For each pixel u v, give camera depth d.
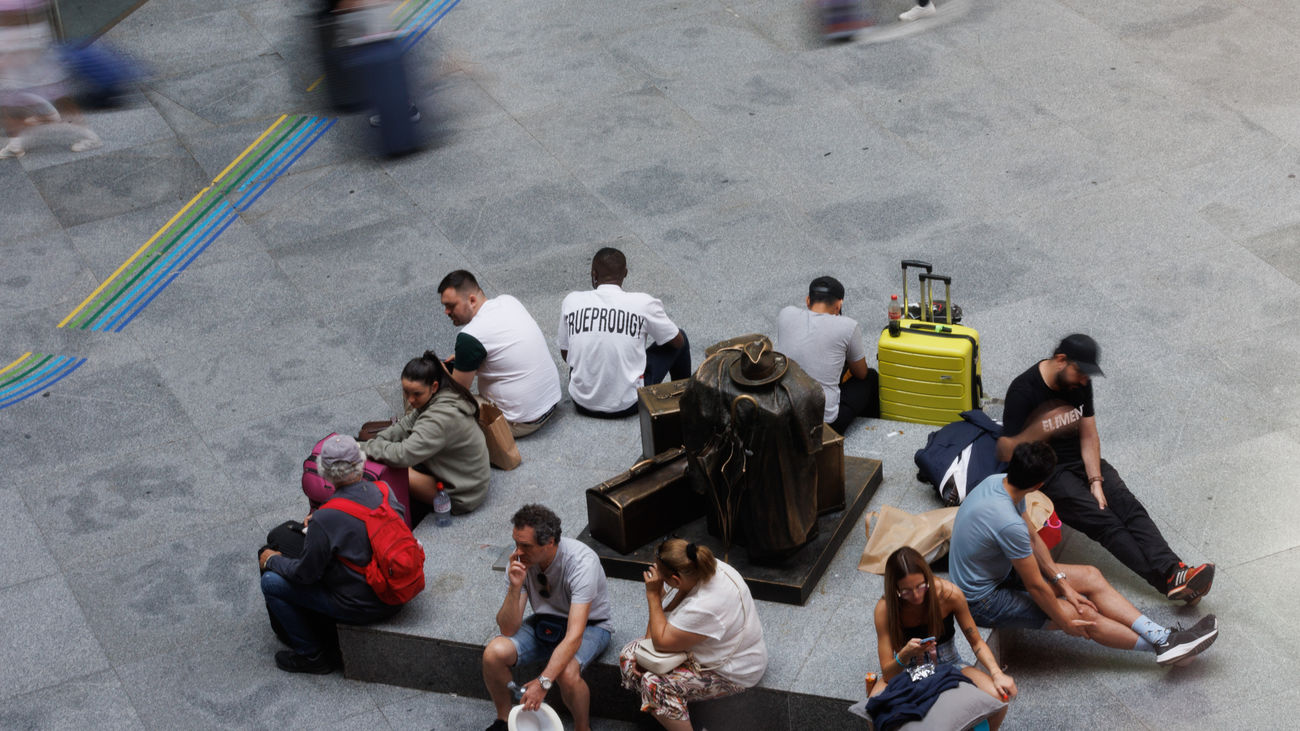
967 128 11.20
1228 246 9.46
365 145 11.60
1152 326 8.73
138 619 7.12
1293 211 9.77
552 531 5.71
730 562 6.43
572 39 13.14
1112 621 6.05
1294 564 6.69
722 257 9.88
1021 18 12.88
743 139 11.30
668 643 5.61
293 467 8.21
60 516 7.93
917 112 11.48
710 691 5.75
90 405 8.91
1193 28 12.45
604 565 6.62
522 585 5.92
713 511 6.50
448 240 10.38
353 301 9.80
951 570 6.11
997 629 6.18
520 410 7.88
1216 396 8.03
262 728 6.41
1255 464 7.43
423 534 7.13
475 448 7.20
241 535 7.70
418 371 6.98
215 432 8.57
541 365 7.91
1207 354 8.42
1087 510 6.48
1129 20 12.67
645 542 6.66
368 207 10.88
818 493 6.61
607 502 6.52
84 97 12.48
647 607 6.39
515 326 7.85
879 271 9.55
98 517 7.90
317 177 11.35
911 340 7.52
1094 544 6.94
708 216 10.37
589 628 6.04
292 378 9.04
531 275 9.86
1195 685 6.07
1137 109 11.24
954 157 10.83
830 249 9.86
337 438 6.27
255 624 7.06
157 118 12.40
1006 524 5.77
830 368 7.42
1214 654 6.22
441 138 11.70
